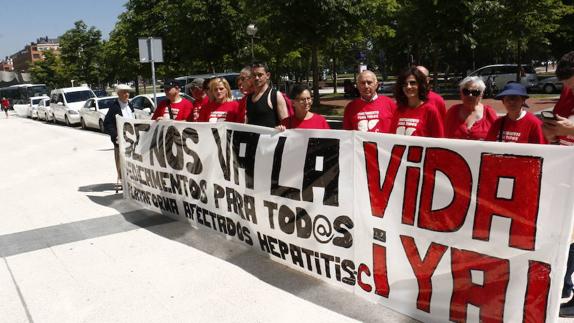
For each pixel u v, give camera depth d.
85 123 20.12
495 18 22.78
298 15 18.42
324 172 3.76
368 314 3.38
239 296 3.79
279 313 3.48
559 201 2.55
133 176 6.88
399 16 21.55
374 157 3.39
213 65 26.30
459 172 2.94
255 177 4.45
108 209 6.71
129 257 4.77
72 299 3.91
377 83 4.50
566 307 3.21
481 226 2.87
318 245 3.91
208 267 4.39
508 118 3.69
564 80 3.11
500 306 2.83
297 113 4.48
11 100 51.22
